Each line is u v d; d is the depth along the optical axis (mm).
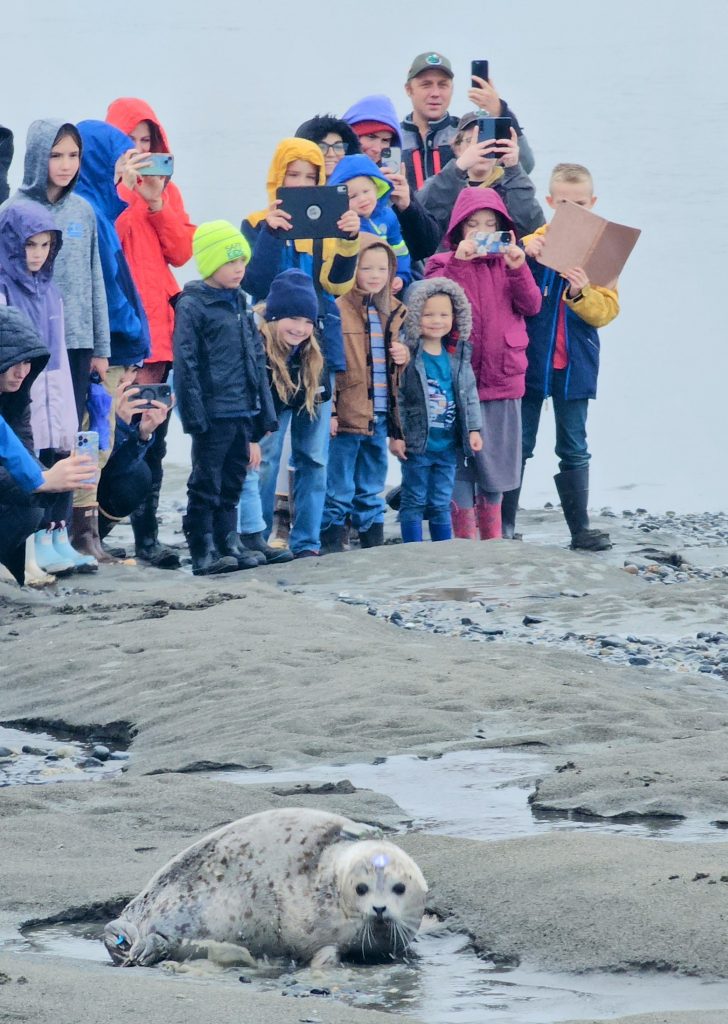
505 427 28500
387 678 17625
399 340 27734
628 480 40094
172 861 10562
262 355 25828
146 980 9344
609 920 10188
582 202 30953
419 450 27641
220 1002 8883
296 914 10211
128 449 25984
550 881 10945
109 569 25406
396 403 27734
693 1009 9031
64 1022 8523
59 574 24516
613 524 33188
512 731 16125
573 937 10102
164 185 27797
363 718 16328
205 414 25250
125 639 19984
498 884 11047
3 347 21562
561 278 29531
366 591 24609
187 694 17672
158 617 21312
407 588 24812
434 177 30172
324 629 20547
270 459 27984
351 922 10125
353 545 29703
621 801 13508
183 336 25156
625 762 14539
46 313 23531
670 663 20141
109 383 26156
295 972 10055
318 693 17266
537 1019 9039
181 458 42875
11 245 23094
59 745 16812
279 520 28328
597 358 29797
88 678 18688
